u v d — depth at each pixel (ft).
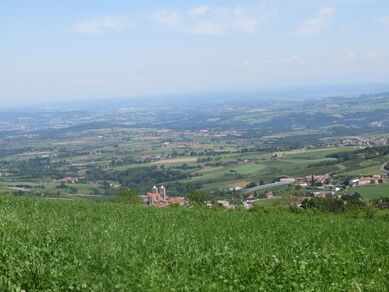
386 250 49.83
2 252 36.81
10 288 29.86
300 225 69.46
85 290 30.81
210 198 256.11
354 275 37.76
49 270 33.58
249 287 33.53
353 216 109.40
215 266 38.32
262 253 44.09
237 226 65.00
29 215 61.46
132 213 75.56
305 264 38.34
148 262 38.58
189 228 60.64
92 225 56.44
